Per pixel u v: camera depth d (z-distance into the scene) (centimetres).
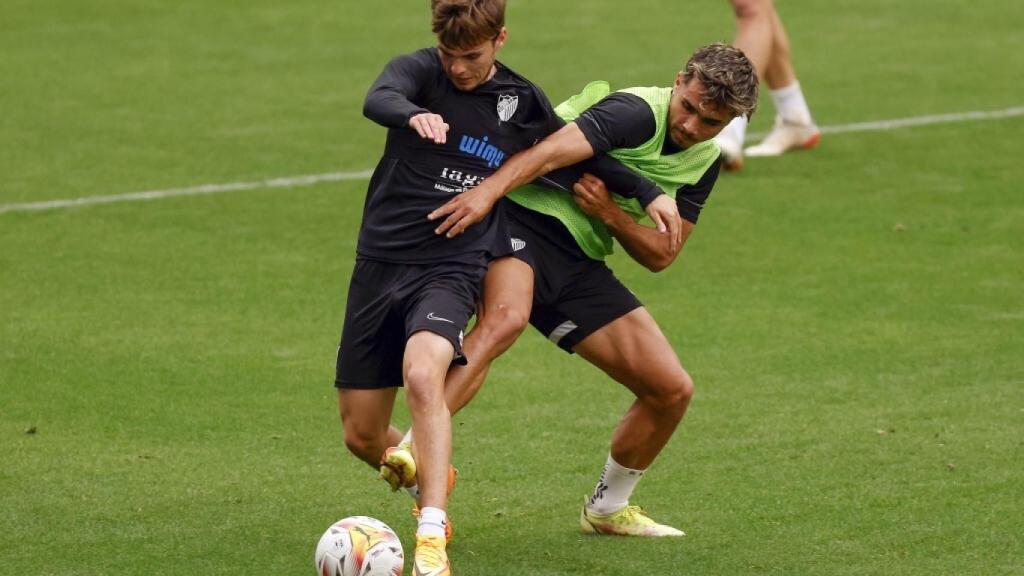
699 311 2984
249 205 3731
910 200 3850
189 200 3762
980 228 3597
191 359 2645
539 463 2180
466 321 1683
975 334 2825
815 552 1819
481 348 1714
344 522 1644
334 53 5656
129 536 1853
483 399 2477
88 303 2964
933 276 3222
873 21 6366
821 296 3084
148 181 3925
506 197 1839
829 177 4084
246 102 4875
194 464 2145
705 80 1767
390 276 1738
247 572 1734
